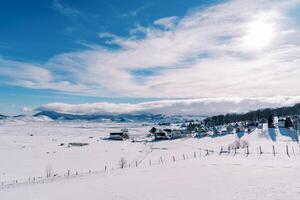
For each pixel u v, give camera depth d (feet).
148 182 157.58
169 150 420.36
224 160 228.22
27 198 140.77
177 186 138.82
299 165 174.50
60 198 134.51
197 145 460.55
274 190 111.96
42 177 240.73
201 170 183.93
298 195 102.63
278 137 455.63
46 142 585.22
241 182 132.87
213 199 108.78
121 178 182.39
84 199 128.26
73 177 221.66
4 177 245.45
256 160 212.84
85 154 387.55
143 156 370.53
